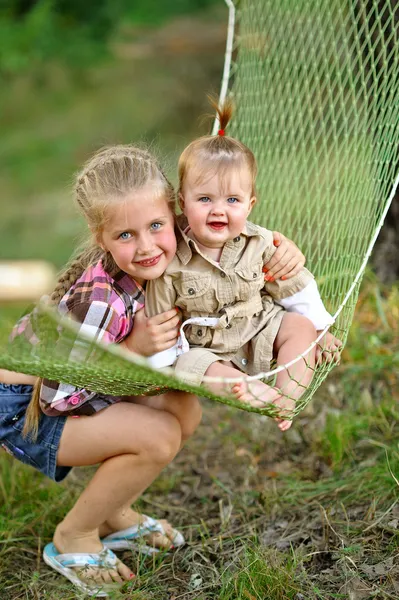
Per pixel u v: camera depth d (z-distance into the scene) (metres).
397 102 3.16
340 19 3.62
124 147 2.96
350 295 2.87
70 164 8.84
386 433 3.79
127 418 2.89
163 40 9.96
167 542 3.24
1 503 3.63
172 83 9.79
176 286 2.93
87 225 2.90
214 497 3.65
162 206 2.79
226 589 2.91
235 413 4.27
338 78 3.61
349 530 3.17
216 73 9.63
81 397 2.87
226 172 2.82
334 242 3.38
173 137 9.20
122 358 2.26
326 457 3.78
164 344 2.86
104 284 2.84
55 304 2.96
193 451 4.01
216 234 2.87
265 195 3.78
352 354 4.31
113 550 3.28
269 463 3.85
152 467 2.92
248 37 3.85
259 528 3.36
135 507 3.58
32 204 7.98
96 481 2.98
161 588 3.01
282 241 3.10
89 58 10.80
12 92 10.45
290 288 3.10
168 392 3.03
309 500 3.49
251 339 3.05
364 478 3.50
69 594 3.00
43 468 3.02
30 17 10.88
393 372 4.16
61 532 3.09
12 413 2.99
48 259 6.84
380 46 4.16
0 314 4.69
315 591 2.81
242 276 2.94
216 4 10.85
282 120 3.84
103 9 11.33
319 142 5.10
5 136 9.66
